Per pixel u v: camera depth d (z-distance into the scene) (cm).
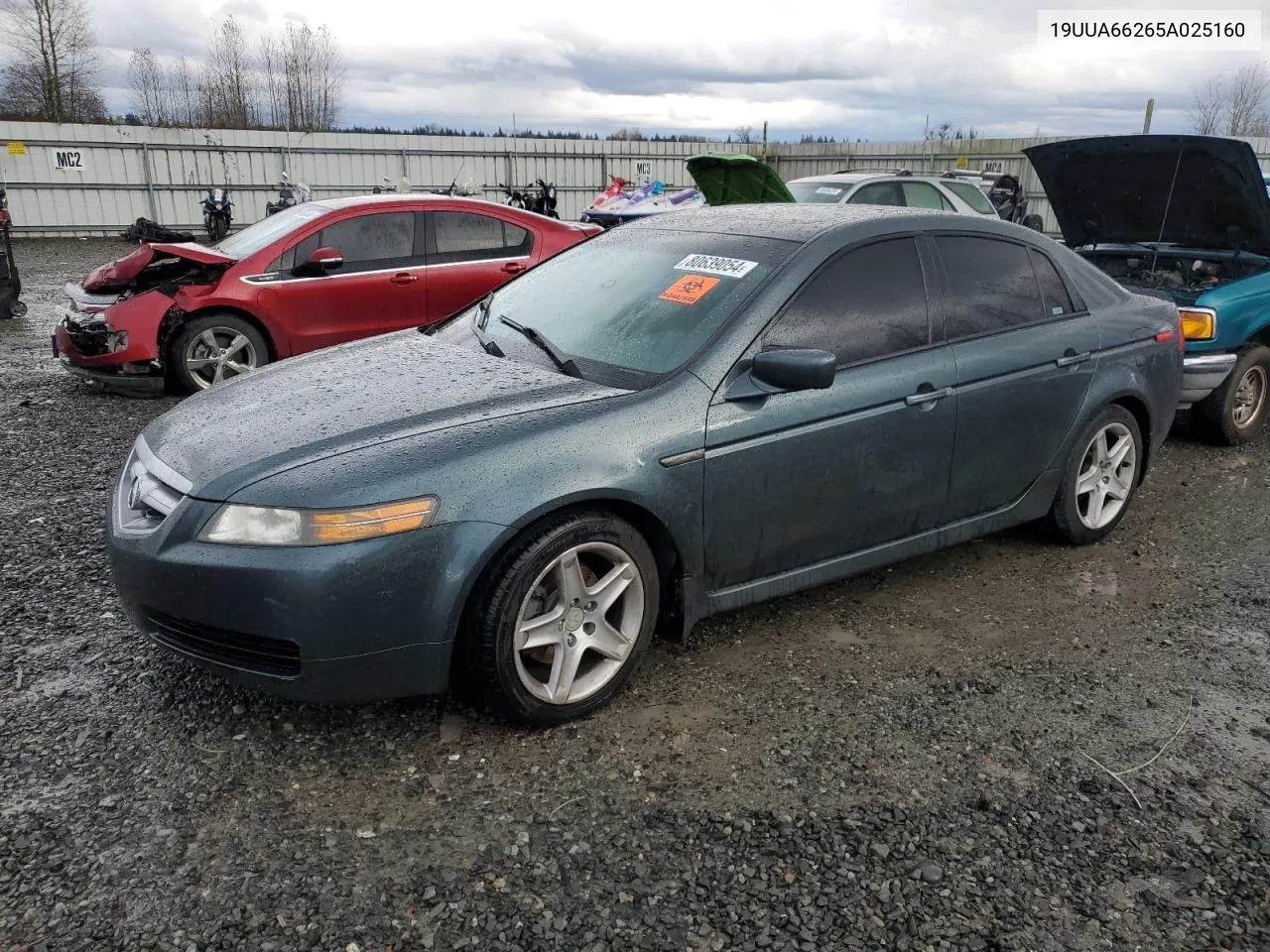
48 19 3597
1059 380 417
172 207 2181
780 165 2534
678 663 351
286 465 283
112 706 315
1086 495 463
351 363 373
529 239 826
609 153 2562
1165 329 469
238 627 274
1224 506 531
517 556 288
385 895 235
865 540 375
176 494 295
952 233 398
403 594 274
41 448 601
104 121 3597
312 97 4353
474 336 397
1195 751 303
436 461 282
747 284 348
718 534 330
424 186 2403
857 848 255
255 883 238
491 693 294
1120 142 601
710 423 321
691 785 280
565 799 273
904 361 367
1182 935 229
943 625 386
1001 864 251
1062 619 393
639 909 233
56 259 1705
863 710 322
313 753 292
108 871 241
